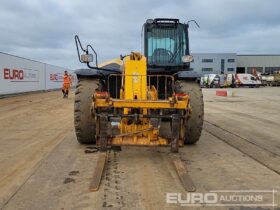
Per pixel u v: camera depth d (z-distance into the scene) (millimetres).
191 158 6074
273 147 7051
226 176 5055
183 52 8195
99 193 4324
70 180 4805
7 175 5031
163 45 8172
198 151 6594
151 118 5758
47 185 4602
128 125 5844
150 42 8164
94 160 5832
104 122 5633
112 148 6629
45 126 9711
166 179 4875
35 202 4035
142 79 6266
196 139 6934
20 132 8680
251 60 91750
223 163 5754
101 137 5660
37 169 5320
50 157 6043
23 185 4602
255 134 8625
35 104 17156
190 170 5344
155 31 8180
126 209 3846
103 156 5641
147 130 5723
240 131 9070
